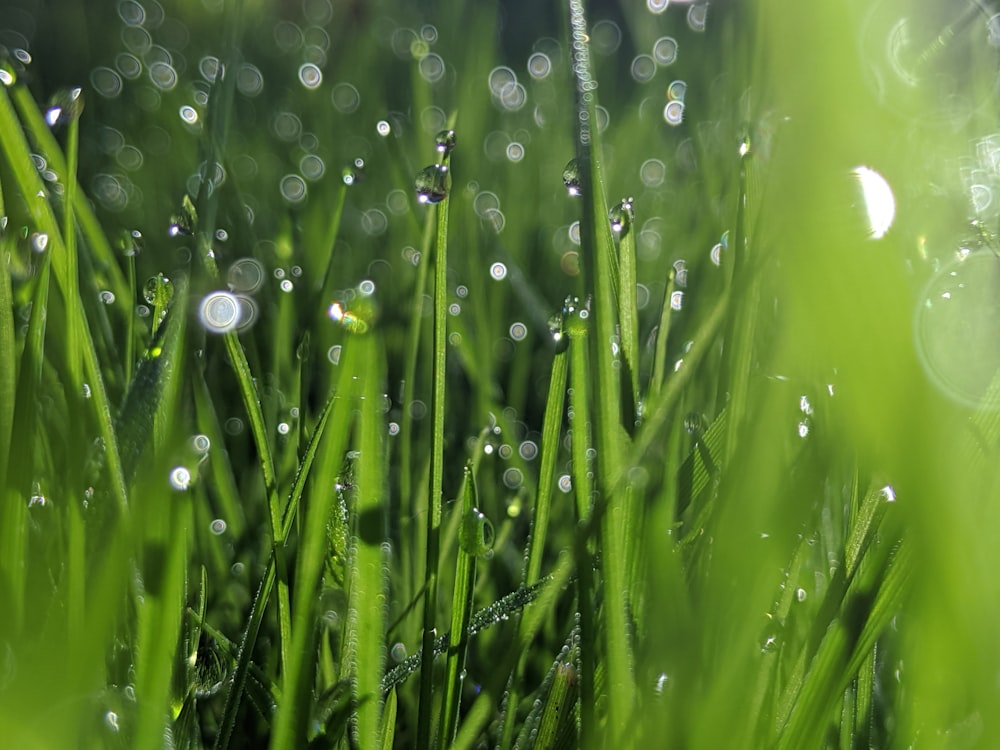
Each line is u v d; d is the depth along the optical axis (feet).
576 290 1.08
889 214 0.37
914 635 0.41
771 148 0.44
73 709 0.37
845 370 0.35
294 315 0.73
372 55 1.73
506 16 2.02
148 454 0.39
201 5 1.79
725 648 0.41
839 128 0.36
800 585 0.44
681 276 0.63
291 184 1.28
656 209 1.23
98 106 1.56
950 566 0.36
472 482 0.42
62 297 0.47
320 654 0.46
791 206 0.35
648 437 0.39
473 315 0.88
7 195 0.57
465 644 0.41
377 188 1.31
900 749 0.42
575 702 0.41
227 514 0.55
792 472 0.43
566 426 0.74
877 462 0.39
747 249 0.46
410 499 0.59
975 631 0.36
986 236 0.45
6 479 0.40
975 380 0.38
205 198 0.43
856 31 0.36
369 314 0.38
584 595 0.39
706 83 1.26
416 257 0.89
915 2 0.51
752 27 0.52
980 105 0.57
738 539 0.41
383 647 0.39
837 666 0.39
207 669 0.46
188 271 0.41
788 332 0.42
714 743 0.38
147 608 0.37
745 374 0.44
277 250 0.84
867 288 0.35
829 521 0.45
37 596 0.40
